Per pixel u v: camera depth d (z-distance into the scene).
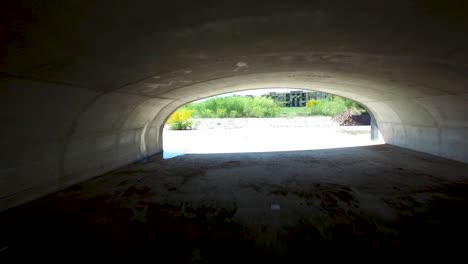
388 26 3.22
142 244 3.28
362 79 6.68
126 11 2.54
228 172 6.82
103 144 6.85
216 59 4.62
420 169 6.59
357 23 3.15
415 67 4.89
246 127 21.80
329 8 2.78
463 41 3.53
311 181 5.81
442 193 4.81
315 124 21.70
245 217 4.03
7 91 3.54
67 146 5.57
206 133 17.59
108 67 4.04
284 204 4.52
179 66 4.78
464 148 7.05
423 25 3.14
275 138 13.95
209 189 5.43
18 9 2.21
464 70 4.61
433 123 8.11
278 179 6.04
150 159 8.83
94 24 2.70
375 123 12.35
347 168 6.90
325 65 5.36
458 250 3.00
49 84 3.96
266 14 2.89
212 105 26.78
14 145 4.30
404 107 8.77
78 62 3.57
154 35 3.19
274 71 6.07
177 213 4.22
